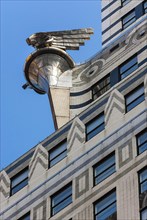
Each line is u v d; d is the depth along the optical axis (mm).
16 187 73125
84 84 84250
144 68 72188
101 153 69000
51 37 88625
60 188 69562
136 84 71562
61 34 89438
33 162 73375
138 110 69750
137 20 90312
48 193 69938
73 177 69375
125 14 92375
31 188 71812
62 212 68000
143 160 66188
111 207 65562
